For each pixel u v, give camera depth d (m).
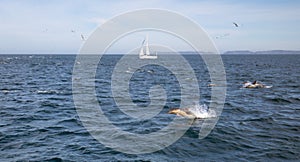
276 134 15.17
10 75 52.91
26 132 15.57
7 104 23.69
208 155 12.37
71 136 14.90
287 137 14.66
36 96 28.20
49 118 18.84
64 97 27.48
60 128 16.38
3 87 34.97
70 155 12.33
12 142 13.90
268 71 67.62
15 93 30.14
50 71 65.56
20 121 18.02
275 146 13.35
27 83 39.78
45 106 22.89
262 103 24.16
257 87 35.25
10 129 16.12
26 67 81.25
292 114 19.88
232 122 17.62
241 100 25.59
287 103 24.28
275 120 18.08
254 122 17.62
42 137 14.74
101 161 11.73
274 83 40.47
